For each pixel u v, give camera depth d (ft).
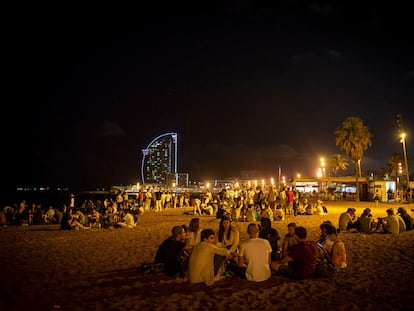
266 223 33.06
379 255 35.78
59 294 24.35
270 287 25.41
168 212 105.60
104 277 28.60
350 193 198.70
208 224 67.00
